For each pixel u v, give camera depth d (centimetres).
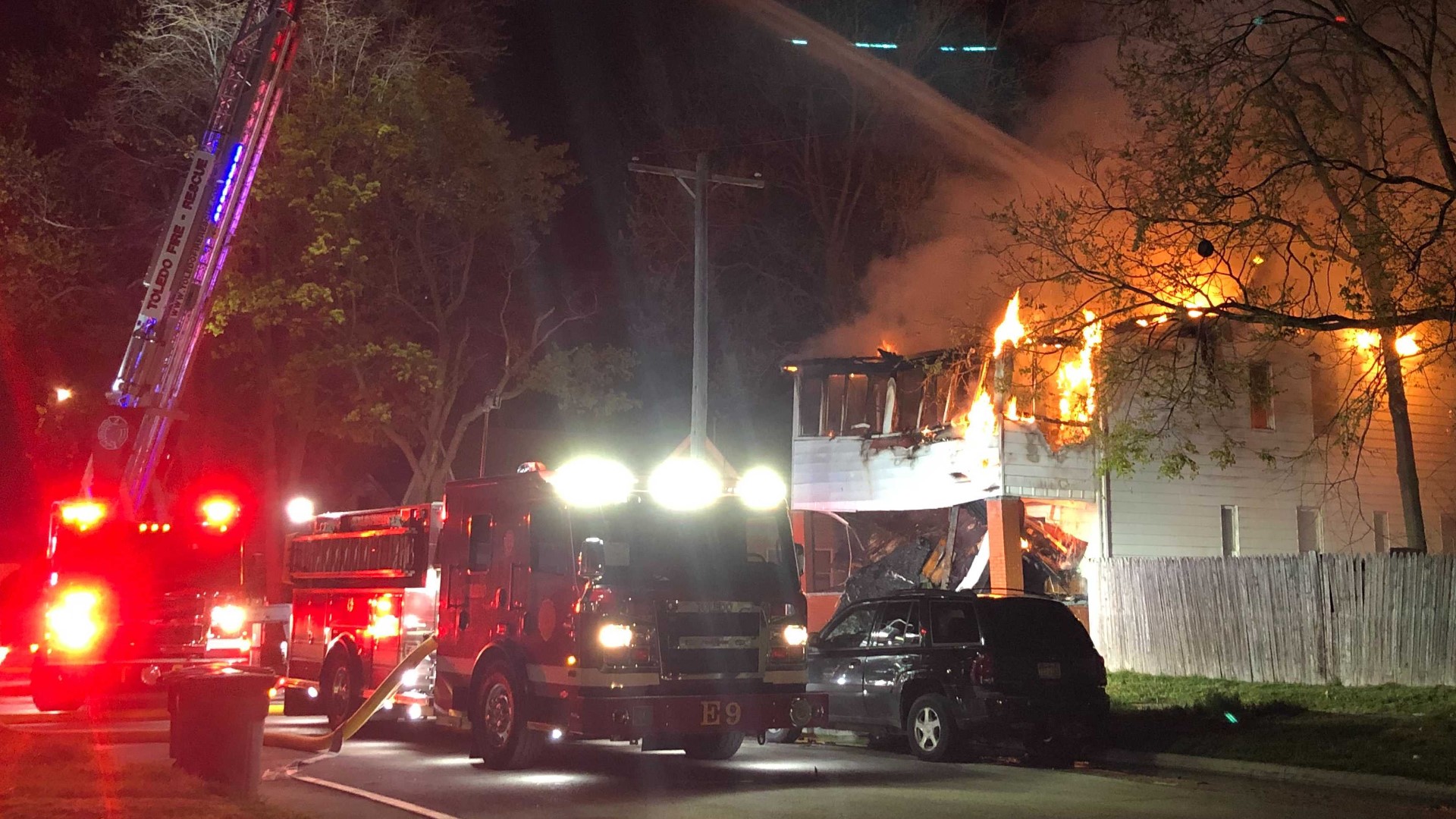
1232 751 1304
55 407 2772
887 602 1441
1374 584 1727
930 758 1328
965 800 1037
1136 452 1557
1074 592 2102
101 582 1717
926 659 1351
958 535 2261
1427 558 1681
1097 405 1590
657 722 1113
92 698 1902
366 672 1488
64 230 2717
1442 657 1648
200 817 812
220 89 1706
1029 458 2084
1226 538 2244
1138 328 1548
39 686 1720
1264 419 2302
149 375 1678
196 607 1758
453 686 1298
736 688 1161
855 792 1075
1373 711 1500
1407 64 1472
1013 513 2066
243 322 2850
